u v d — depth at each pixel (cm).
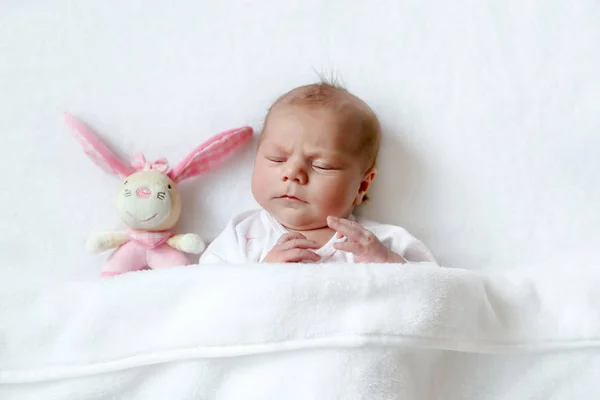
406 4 117
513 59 116
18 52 114
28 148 113
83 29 115
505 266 114
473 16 117
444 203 116
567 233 114
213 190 116
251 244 110
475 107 116
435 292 85
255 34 116
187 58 116
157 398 86
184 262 111
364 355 81
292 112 105
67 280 112
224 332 82
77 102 114
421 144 116
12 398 88
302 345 81
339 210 106
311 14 117
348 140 105
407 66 117
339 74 117
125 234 109
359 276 83
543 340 96
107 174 114
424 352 90
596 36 116
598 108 115
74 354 87
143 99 115
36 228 112
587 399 96
